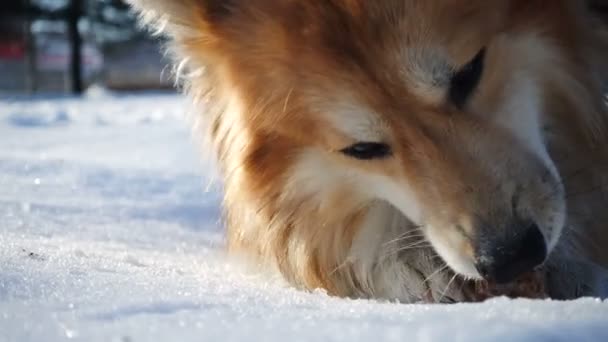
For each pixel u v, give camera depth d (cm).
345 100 64
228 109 71
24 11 543
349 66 63
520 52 66
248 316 48
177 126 231
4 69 578
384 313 49
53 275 54
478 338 44
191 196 107
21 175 121
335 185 69
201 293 52
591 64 71
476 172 62
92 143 194
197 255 77
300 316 48
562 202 64
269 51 66
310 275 72
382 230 72
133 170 130
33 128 244
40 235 75
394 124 64
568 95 70
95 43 600
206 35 70
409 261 72
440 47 62
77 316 47
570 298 70
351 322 47
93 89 549
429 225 64
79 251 66
